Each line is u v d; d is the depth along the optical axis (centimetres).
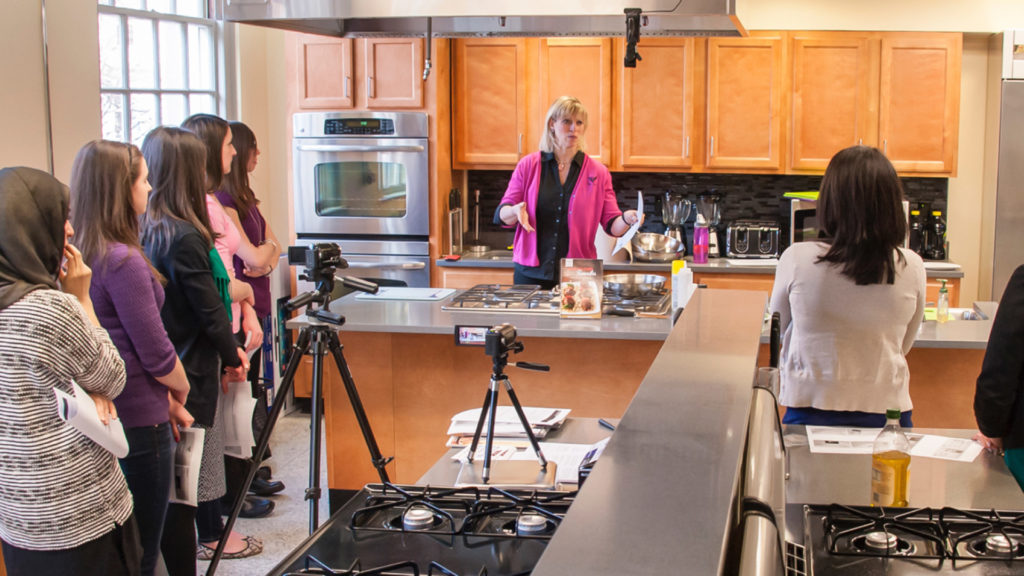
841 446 216
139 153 248
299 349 285
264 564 339
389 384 354
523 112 541
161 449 249
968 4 517
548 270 449
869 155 231
